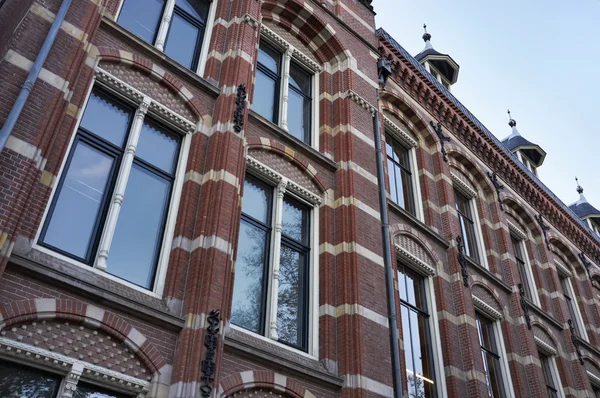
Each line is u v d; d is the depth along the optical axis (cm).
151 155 957
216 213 905
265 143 1129
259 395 856
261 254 1041
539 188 2280
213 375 768
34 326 675
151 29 1115
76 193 822
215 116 1047
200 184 964
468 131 1964
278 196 1119
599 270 2548
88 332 716
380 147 1379
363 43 1585
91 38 897
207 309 810
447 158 1758
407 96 1758
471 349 1332
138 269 849
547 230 2273
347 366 991
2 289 661
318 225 1170
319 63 1483
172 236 899
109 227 821
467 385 1293
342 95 1409
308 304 1070
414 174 1652
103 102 927
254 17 1229
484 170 1988
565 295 2267
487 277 1628
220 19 1216
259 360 873
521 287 1767
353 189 1217
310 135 1347
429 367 1282
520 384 1492
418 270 1395
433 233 1470
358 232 1164
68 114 831
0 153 698
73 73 834
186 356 768
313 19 1454
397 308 1193
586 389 1808
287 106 1327
